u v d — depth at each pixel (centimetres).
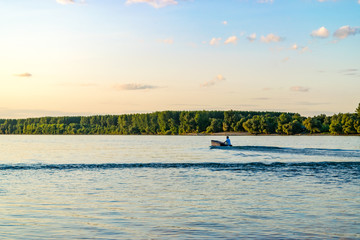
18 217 1447
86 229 1282
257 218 1419
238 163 3503
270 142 10081
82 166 3344
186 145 8731
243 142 10275
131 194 1938
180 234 1224
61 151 6394
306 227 1295
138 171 2994
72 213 1512
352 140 11444
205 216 1455
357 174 2731
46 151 6384
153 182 2377
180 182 2372
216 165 3372
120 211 1546
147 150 6538
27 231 1259
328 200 1753
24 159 4569
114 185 2255
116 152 5984
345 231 1245
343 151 5372
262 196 1864
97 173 2873
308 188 2108
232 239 1170
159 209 1579
